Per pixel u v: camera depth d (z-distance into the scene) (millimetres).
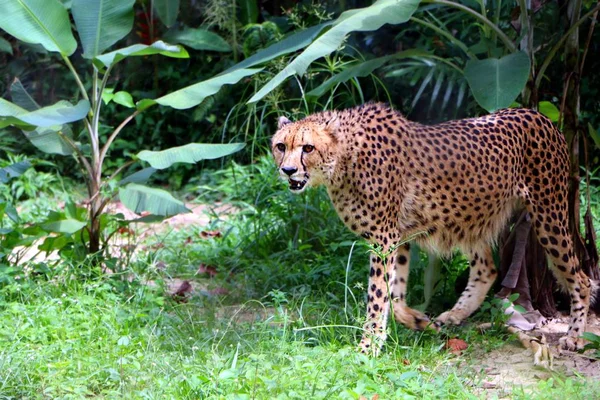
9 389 8203
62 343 9234
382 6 10109
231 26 19125
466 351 9719
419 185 9945
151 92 20359
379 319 9656
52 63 20781
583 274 10367
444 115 17375
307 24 17453
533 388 8648
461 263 12227
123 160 20234
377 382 8477
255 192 15211
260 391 7871
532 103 11055
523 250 10977
